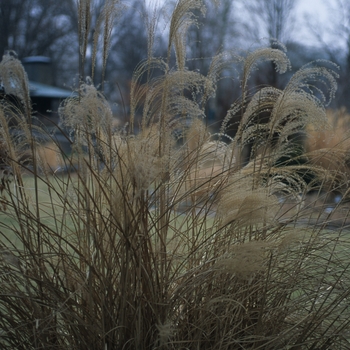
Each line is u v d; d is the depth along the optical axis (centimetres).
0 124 282
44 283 246
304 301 270
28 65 2673
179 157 291
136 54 3102
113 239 252
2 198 276
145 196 253
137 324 241
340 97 2147
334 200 339
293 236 244
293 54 2428
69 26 3744
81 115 238
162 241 263
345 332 266
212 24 1978
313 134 316
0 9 3625
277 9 2330
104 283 249
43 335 251
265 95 296
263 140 301
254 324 259
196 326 244
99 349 249
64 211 272
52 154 314
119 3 284
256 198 238
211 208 284
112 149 263
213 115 1491
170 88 268
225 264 231
